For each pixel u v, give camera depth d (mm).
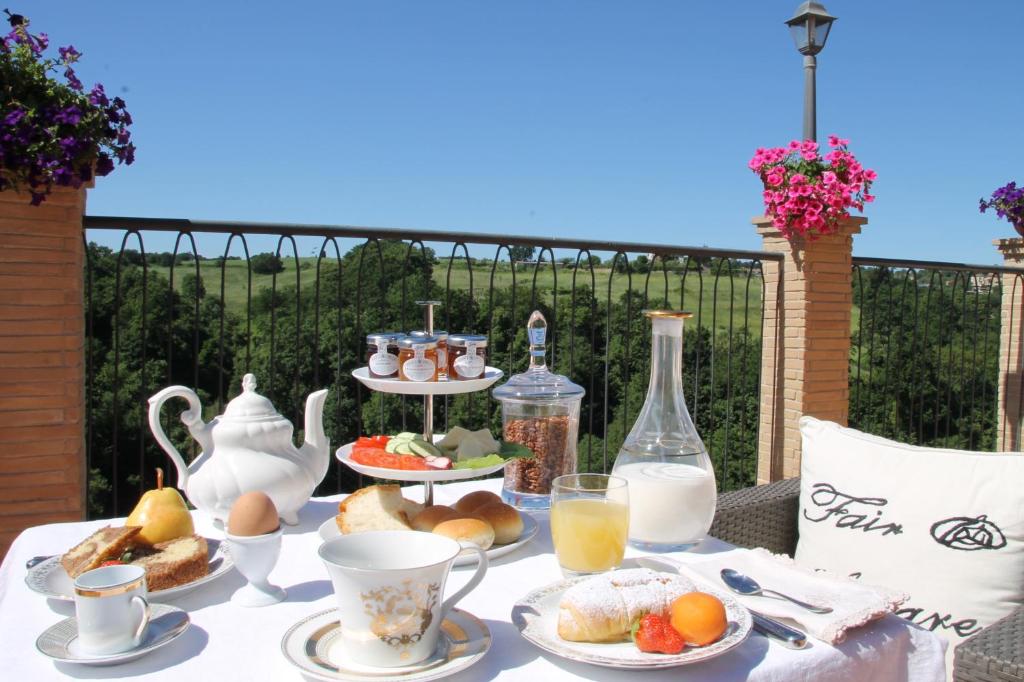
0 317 2400
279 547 1054
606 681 838
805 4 4488
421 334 1429
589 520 1096
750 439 5434
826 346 4266
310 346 5672
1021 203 5199
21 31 2355
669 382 1398
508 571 1196
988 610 1525
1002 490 1566
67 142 2295
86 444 2699
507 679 841
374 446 1342
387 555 920
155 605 1000
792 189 4035
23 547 1299
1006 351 5426
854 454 1760
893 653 999
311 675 811
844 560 1679
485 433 1417
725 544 1383
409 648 836
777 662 896
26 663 867
